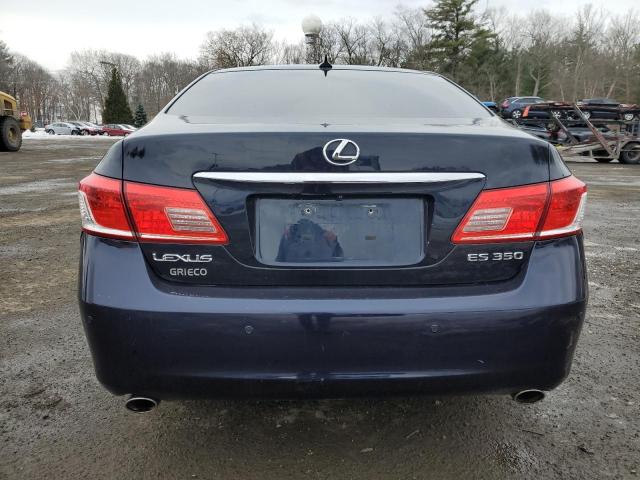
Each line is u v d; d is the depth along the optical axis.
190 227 1.79
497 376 1.82
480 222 1.83
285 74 2.76
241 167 1.79
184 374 1.78
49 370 2.86
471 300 1.80
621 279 4.47
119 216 1.81
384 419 2.41
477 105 2.56
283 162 1.78
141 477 2.02
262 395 1.81
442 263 1.83
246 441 2.24
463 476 2.04
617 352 3.09
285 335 1.77
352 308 1.77
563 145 18.47
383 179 1.79
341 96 2.48
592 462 2.12
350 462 2.11
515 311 1.80
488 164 1.83
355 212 1.82
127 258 1.81
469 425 2.37
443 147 1.82
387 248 1.83
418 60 65.81
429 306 1.78
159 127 1.98
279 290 1.80
